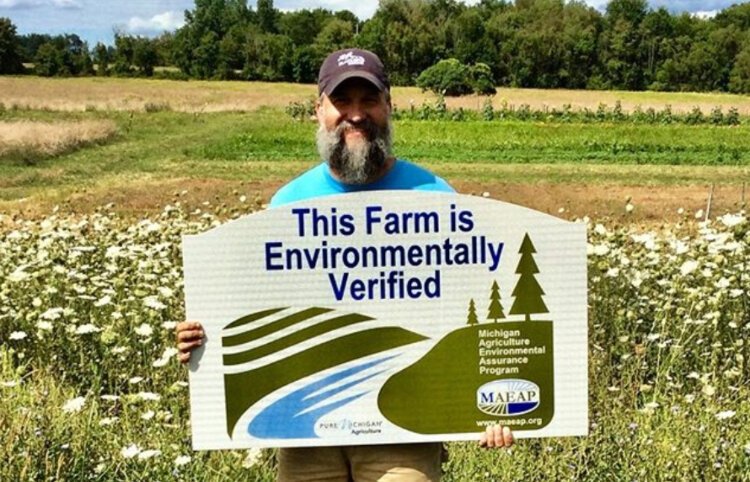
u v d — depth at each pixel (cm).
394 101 6556
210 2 11688
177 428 388
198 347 270
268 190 1825
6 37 10281
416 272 269
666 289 525
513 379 271
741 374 455
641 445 375
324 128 277
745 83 8806
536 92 8362
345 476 288
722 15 10475
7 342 507
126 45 10419
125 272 578
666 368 467
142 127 3741
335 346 271
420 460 278
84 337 490
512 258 268
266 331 270
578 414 272
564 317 269
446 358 271
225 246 267
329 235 267
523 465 371
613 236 617
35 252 622
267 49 9794
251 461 346
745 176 2173
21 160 2345
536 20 9875
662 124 4209
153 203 1602
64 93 6944
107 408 450
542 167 2367
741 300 508
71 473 347
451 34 9450
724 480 358
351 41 9538
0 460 340
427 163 2472
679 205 1619
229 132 3519
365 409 272
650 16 9469
